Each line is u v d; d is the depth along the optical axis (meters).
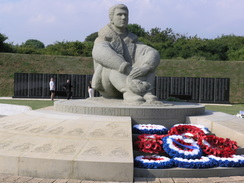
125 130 5.00
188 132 5.43
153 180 4.00
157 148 4.74
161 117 6.18
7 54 28.55
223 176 4.25
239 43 37.69
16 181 3.80
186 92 22.55
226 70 27.92
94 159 3.96
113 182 3.86
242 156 4.70
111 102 7.29
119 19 7.95
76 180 3.89
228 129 5.52
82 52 35.72
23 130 5.16
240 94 25.00
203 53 35.69
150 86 7.16
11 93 24.55
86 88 22.88
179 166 4.24
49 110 7.10
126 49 8.02
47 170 3.97
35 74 22.92
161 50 38.00
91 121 5.45
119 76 7.23
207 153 4.66
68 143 4.48
